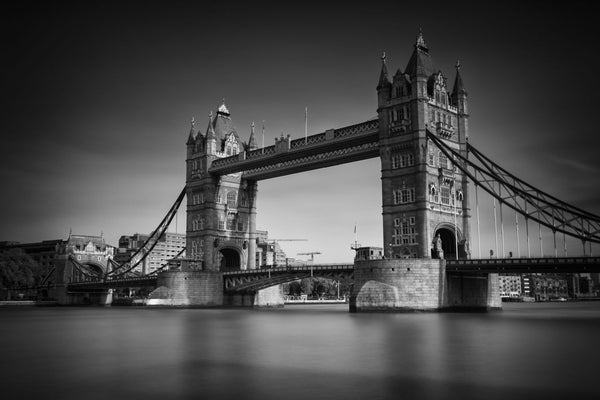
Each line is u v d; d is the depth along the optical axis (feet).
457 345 155.94
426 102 335.26
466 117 360.89
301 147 399.85
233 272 451.53
